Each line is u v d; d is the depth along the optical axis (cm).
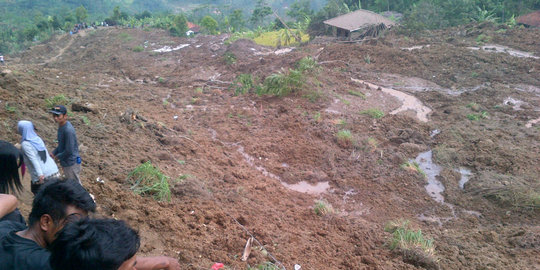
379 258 764
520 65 2286
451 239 906
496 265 783
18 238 242
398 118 1672
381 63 2517
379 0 5153
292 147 1375
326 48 2825
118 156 921
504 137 1523
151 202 712
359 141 1441
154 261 311
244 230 700
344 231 889
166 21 5812
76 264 195
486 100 1931
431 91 2072
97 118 1188
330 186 1200
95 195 669
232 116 1619
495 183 1198
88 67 3222
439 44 2852
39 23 6556
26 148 525
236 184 1034
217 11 10681
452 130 1567
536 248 869
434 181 1261
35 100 1184
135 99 1744
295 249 704
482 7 4247
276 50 3206
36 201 260
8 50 6172
